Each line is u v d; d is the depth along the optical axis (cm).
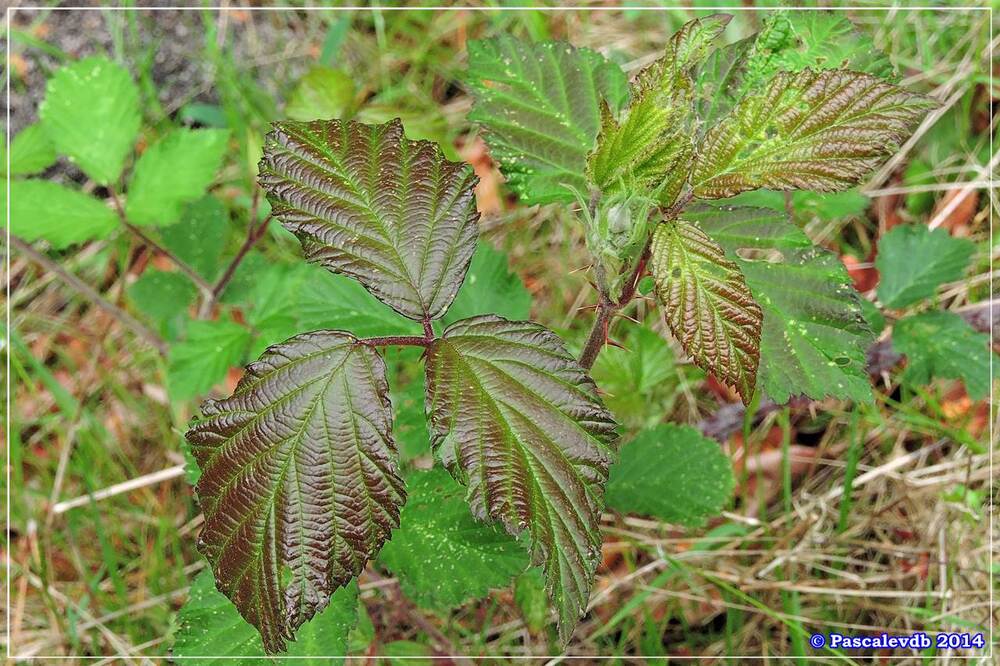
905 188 60
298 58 71
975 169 61
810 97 34
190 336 53
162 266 66
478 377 35
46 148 53
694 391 60
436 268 37
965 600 54
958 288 60
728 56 41
